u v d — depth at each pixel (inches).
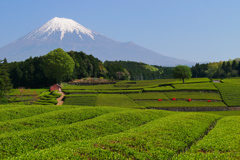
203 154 745.6
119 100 3080.7
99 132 1118.4
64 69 4653.1
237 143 863.1
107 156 722.2
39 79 5068.9
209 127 1330.0
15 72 4963.1
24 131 1021.2
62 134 1013.8
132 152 773.3
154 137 951.0
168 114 1694.1
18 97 3125.0
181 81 4672.7
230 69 7293.3
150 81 5442.9
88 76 6382.9
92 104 2854.3
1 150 829.2
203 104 2874.0
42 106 1670.8
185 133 1061.1
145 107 2605.8
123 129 1222.3
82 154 715.4
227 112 2554.1
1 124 1129.4
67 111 1470.2
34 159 658.2
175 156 781.3
